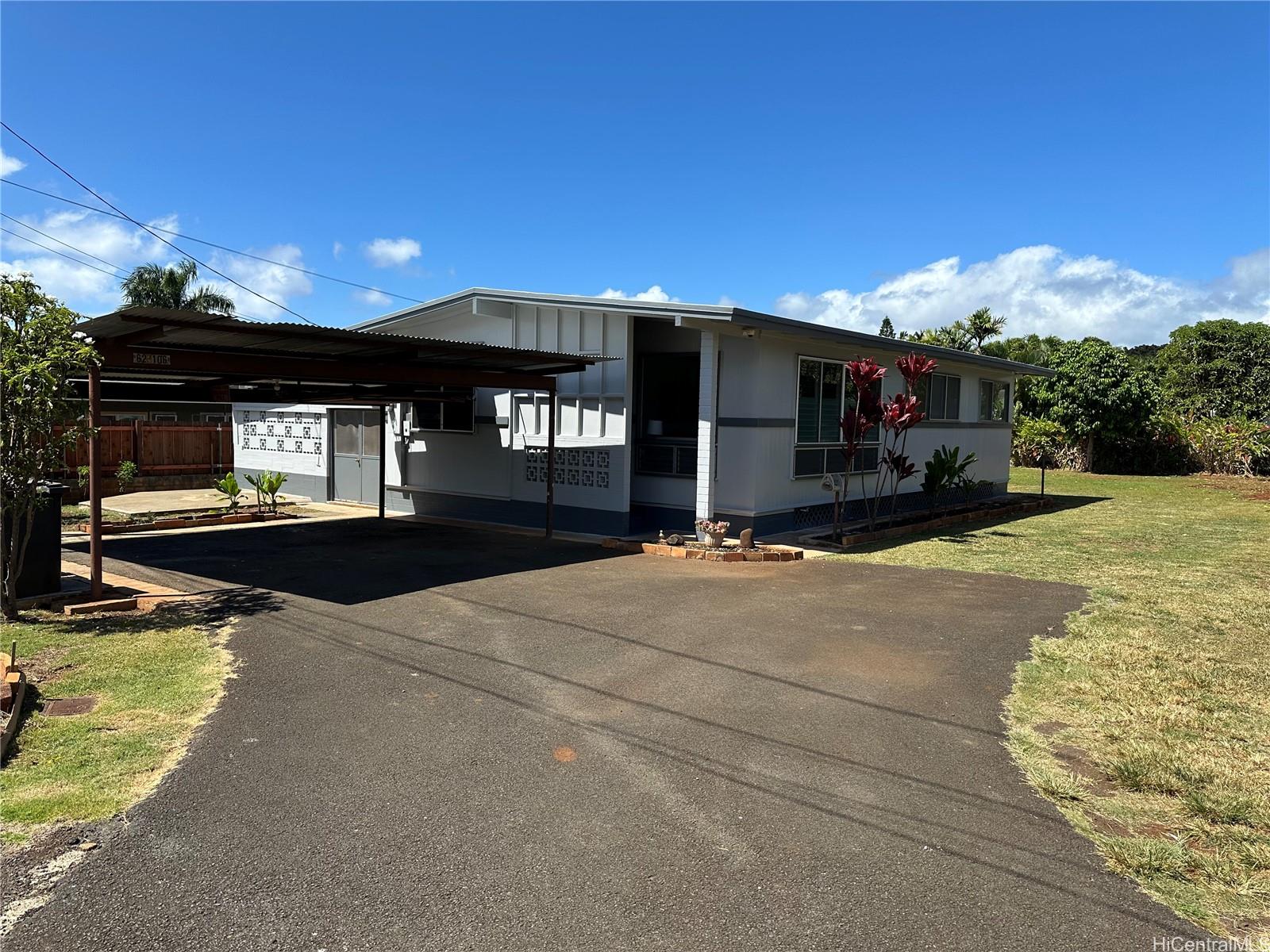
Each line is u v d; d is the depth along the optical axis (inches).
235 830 133.3
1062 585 332.2
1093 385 992.2
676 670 216.7
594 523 470.3
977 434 687.1
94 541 281.7
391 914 111.7
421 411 563.2
